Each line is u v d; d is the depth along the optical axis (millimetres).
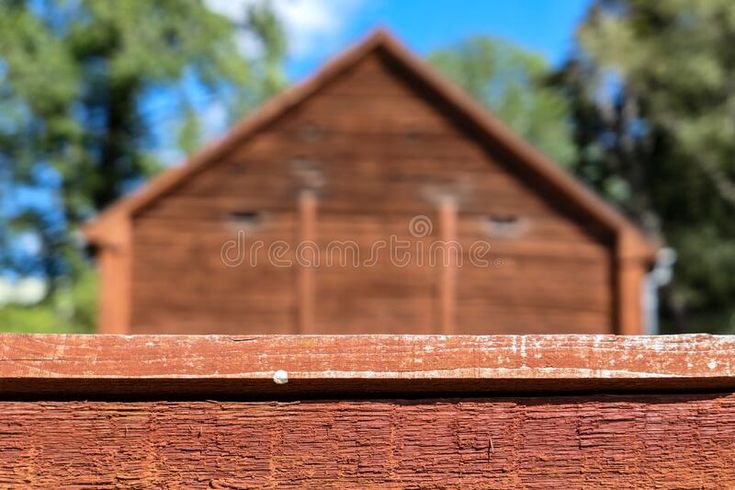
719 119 19016
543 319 9086
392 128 9391
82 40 18094
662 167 22797
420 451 905
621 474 911
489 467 906
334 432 902
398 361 881
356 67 9445
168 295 8984
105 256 8875
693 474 913
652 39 20500
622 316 9000
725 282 20203
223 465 890
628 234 9078
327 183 9273
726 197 19844
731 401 926
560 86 25141
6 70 17328
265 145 9281
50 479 874
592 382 903
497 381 890
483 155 9336
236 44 20141
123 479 879
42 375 853
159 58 18344
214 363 868
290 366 874
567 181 9164
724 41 19406
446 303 9055
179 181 9117
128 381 866
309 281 9078
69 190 18578
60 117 17953
